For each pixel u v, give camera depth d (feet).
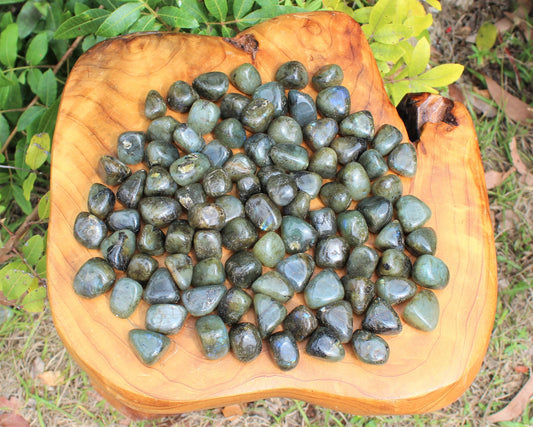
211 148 1.69
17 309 2.14
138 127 1.71
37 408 2.06
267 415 2.09
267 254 1.63
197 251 1.61
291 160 1.70
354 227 1.67
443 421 2.13
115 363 1.53
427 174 1.79
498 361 2.21
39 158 1.79
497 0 2.63
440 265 1.66
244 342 1.54
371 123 1.76
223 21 1.87
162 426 2.05
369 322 1.61
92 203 1.61
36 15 2.03
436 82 1.93
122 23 1.73
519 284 2.30
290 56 1.82
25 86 2.18
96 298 1.57
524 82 2.60
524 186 2.44
